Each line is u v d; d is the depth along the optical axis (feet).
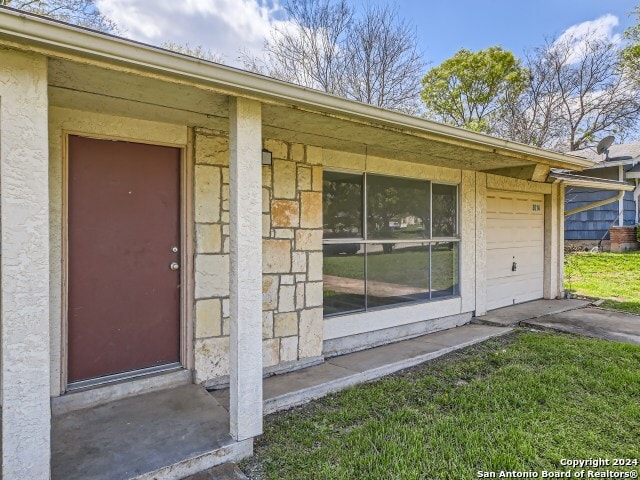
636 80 57.47
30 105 5.99
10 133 5.86
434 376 12.88
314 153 13.66
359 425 9.62
